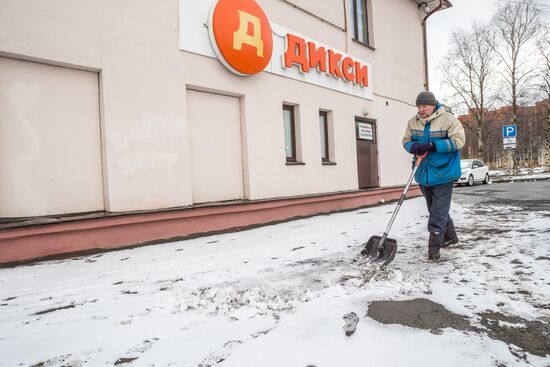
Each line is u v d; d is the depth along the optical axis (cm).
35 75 410
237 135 638
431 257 332
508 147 1811
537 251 332
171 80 521
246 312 225
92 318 226
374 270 299
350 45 922
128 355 176
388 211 768
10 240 372
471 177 1858
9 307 249
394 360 161
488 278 267
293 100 738
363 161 966
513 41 2677
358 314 213
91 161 452
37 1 398
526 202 748
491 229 460
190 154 566
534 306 213
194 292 263
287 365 160
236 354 172
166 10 517
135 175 478
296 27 750
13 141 394
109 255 414
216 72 584
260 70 631
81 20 432
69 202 433
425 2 1270
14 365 169
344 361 162
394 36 1134
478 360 159
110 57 457
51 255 400
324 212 800
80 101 444
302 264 344
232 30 577
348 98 909
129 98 474
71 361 172
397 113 1129
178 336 195
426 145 329
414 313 212
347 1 921
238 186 636
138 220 470
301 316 214
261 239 495
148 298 261
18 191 396
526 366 153
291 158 756
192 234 537
